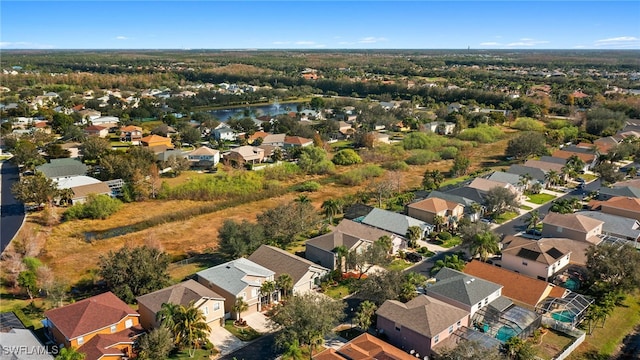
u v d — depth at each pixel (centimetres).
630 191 9131
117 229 8394
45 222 8456
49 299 5603
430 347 4650
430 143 14738
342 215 8888
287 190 10731
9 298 5822
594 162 12181
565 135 15262
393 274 5584
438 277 5972
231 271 5791
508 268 6612
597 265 5988
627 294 6031
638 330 5350
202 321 4838
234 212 9331
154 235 7462
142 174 10406
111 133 16300
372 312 5134
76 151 13138
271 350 4872
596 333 5247
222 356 4759
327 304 4888
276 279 5869
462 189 9469
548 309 5462
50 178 9812
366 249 6562
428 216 8300
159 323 4834
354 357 4441
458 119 17438
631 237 7531
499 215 8938
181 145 14550
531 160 11775
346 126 17188
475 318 5209
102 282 6238
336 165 12875
